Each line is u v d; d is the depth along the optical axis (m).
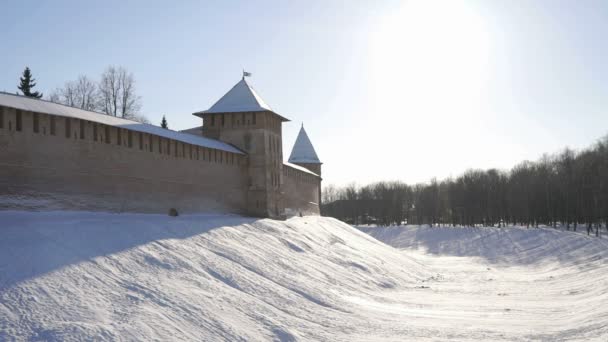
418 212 117.81
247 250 27.78
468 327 20.47
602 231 70.81
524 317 23.23
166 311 16.44
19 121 21.75
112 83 57.91
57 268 16.80
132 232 22.92
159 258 20.98
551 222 87.19
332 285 27.55
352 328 19.77
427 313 24.14
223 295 19.67
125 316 15.24
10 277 15.36
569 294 31.41
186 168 33.25
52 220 21.28
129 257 19.95
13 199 21.23
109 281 17.36
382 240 96.69
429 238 90.50
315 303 22.95
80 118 24.55
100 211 25.61
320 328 19.25
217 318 17.19
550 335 18.89
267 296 21.72
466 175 108.06
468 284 38.19
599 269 39.94
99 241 20.34
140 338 14.19
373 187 133.50
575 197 76.31
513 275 45.78
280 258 29.02
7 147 21.09
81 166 24.69
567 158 84.50
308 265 30.25
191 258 22.56
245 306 19.38
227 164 38.81
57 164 23.36
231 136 42.69
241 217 38.66
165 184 30.94
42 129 22.73
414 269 46.38
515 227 85.75
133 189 28.14
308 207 61.03
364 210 124.69
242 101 43.16
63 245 18.70
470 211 100.06
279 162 45.47
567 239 63.47
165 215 30.12
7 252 16.81
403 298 29.03
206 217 33.66
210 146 36.06
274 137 44.50
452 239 86.00
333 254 36.78
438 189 116.75
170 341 14.61
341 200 129.62
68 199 23.83
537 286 36.59
